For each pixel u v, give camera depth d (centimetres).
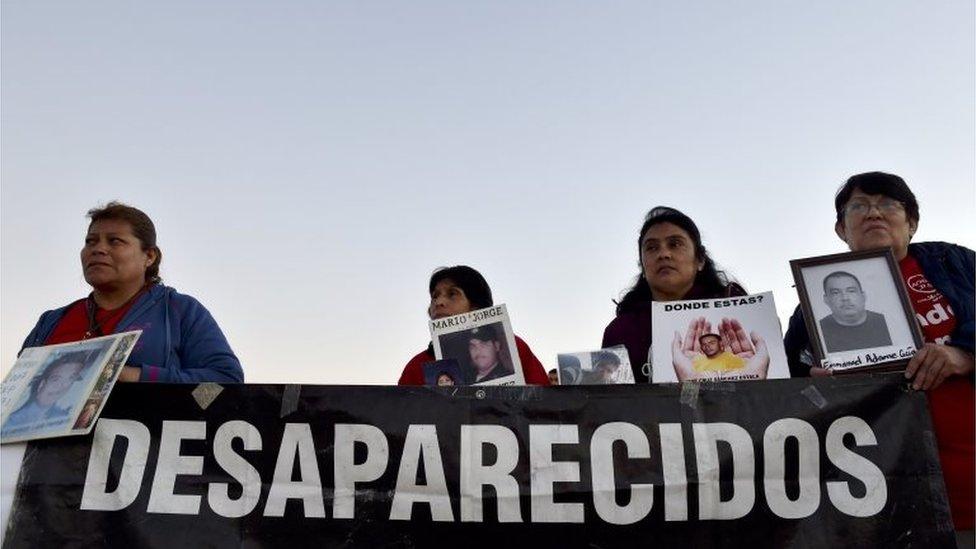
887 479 298
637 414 309
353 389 313
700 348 335
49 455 304
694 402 310
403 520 299
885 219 356
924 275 353
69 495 300
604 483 302
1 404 312
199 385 313
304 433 308
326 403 311
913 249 364
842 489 298
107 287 354
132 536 295
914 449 301
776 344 332
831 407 307
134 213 364
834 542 292
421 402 312
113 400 312
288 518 299
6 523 296
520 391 313
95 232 354
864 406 307
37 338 359
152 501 300
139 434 308
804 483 300
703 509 298
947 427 322
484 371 351
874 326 325
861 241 358
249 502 300
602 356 341
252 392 313
